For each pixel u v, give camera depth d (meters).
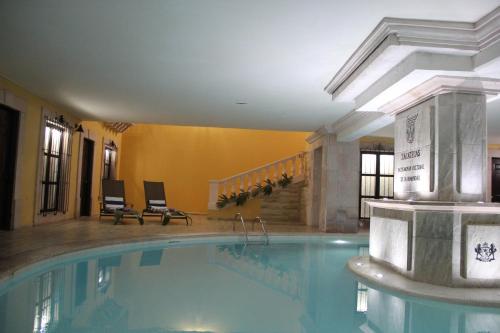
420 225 5.51
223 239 10.10
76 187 12.41
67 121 11.25
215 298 4.82
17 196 8.77
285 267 7.07
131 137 17.12
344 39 5.16
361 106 6.83
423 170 5.83
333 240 10.73
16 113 8.57
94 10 4.64
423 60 4.84
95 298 4.62
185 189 17.00
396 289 5.17
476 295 4.81
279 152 17.22
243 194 14.62
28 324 3.66
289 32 5.01
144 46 5.74
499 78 5.10
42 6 4.60
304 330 3.78
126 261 7.02
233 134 17.23
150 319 3.93
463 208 5.15
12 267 5.16
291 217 14.88
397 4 4.18
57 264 6.34
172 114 10.83
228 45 5.55
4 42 5.84
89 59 6.44
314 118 10.62
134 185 16.98
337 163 11.73
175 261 7.27
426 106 5.82
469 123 5.42
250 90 7.93
